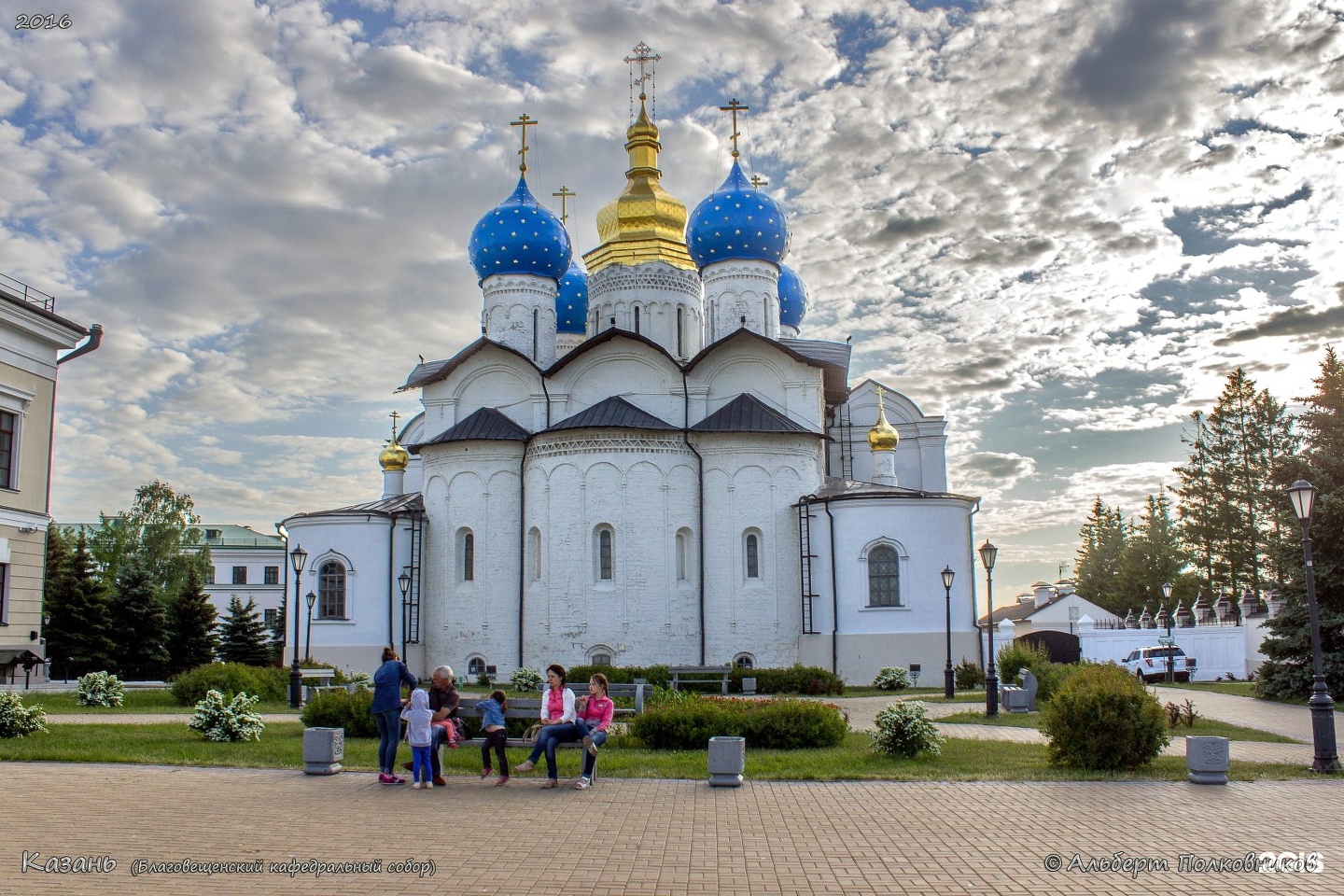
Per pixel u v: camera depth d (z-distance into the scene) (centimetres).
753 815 1312
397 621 4181
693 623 3959
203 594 5866
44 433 3684
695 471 4056
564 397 4344
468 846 1134
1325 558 3044
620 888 970
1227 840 1171
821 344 4959
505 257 4622
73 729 2247
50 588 5253
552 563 3941
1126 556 7844
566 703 1588
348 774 1642
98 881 985
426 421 4497
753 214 4672
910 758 1791
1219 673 4719
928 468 5497
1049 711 1727
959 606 3934
